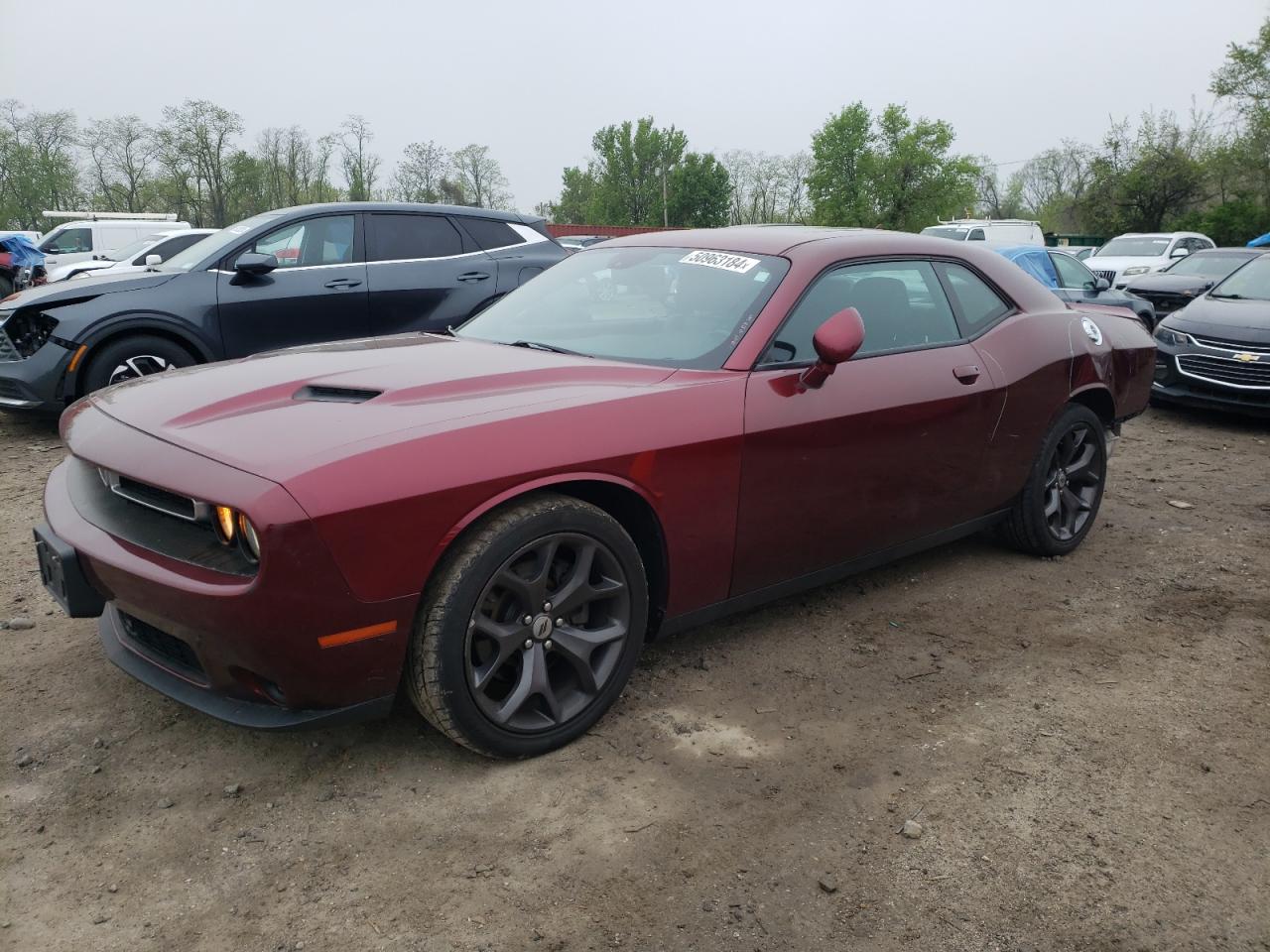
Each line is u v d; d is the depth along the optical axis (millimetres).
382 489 2359
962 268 4172
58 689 3178
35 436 7121
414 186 51938
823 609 3986
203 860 2355
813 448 3295
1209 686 3383
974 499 4082
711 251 3727
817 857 2398
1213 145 43656
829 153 50656
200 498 2328
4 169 52812
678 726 3008
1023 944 2123
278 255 7270
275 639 2312
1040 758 2885
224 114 51188
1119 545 4941
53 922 2143
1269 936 2168
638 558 2914
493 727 2670
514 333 3711
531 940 2104
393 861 2357
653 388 3010
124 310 6691
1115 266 22391
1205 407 8406
